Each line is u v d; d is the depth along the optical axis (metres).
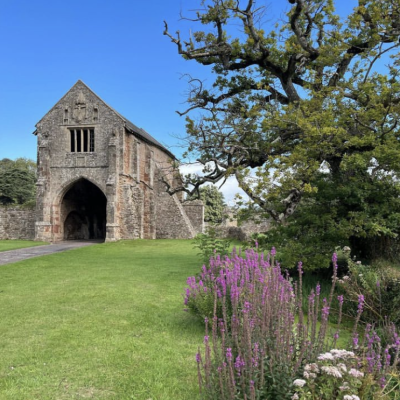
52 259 16.33
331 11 12.65
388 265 7.55
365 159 8.55
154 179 35.84
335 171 10.38
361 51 12.54
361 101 10.17
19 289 9.55
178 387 4.25
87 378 4.48
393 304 5.62
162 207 35.53
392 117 9.24
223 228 31.95
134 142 31.81
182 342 5.65
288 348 3.15
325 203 9.49
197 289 6.32
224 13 14.08
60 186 30.47
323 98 9.79
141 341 5.71
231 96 15.27
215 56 15.59
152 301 8.20
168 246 24.50
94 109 30.38
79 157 30.42
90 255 18.56
